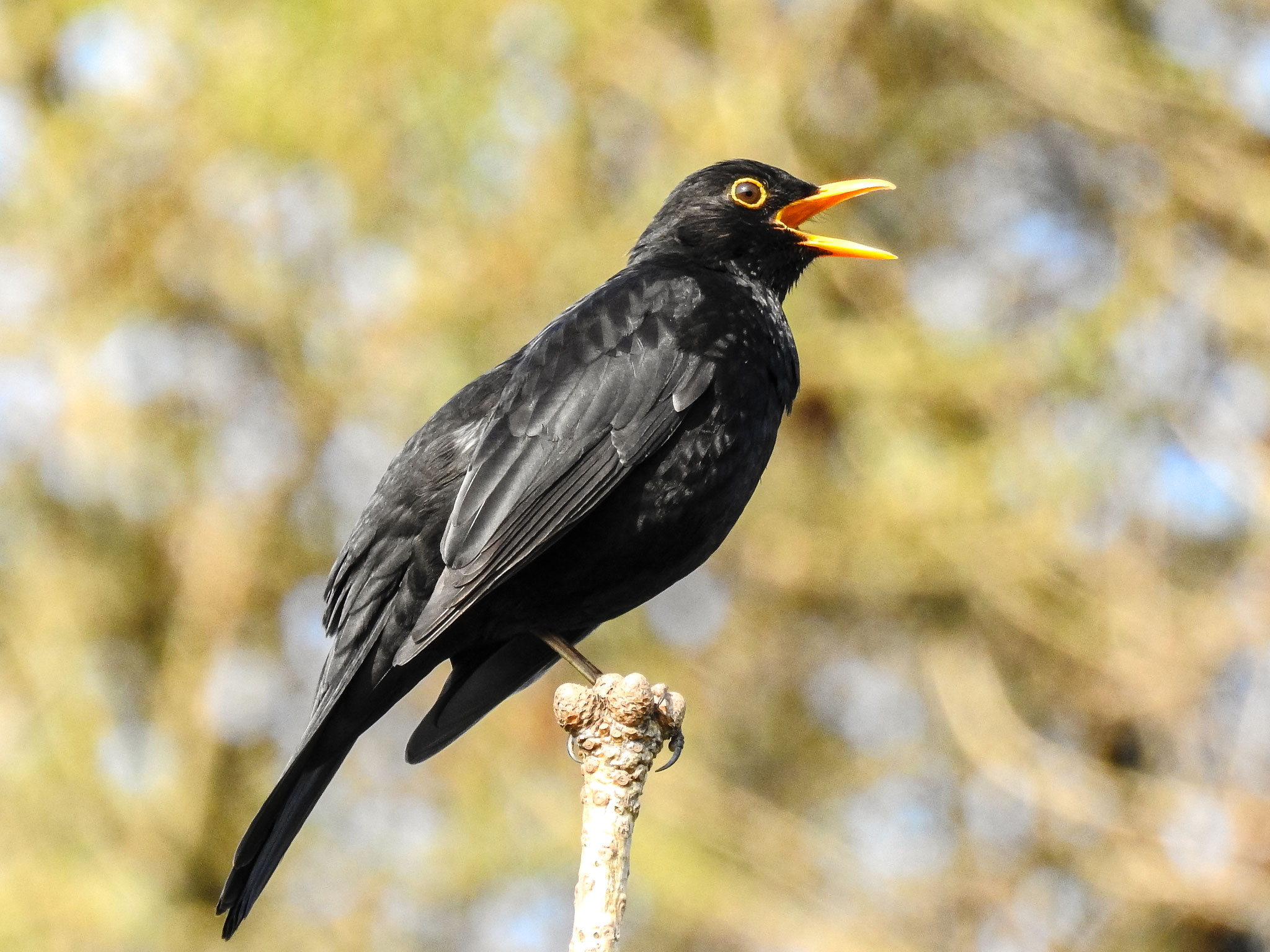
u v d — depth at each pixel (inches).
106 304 654.5
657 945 598.9
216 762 673.0
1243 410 556.7
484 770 572.1
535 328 563.8
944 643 588.1
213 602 679.1
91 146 650.2
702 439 280.4
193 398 676.1
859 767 621.3
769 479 578.6
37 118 692.1
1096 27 594.9
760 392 287.4
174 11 639.1
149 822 658.8
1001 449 557.6
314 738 271.9
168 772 673.6
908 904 581.9
